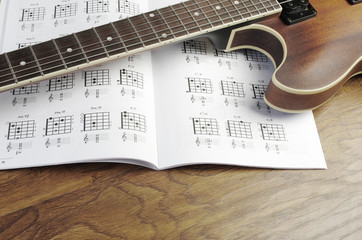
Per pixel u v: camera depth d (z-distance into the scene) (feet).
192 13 2.66
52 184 2.40
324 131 2.77
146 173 2.50
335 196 2.56
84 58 2.35
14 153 2.34
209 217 2.42
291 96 2.55
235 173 2.56
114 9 2.84
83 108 2.48
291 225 2.45
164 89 2.69
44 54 2.33
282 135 2.67
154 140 2.52
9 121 2.41
